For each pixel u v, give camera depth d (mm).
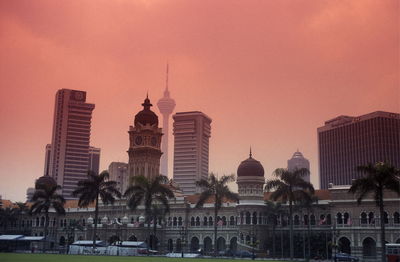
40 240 159500
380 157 172500
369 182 90375
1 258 84625
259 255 139125
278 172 114188
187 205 166375
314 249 138750
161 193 132000
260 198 153000
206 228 161500
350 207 135500
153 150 191000
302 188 120375
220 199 125875
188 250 162125
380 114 175750
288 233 146625
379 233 129500
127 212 176250
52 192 155625
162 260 86688
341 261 120000
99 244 148500
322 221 133875
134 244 144000
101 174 131750
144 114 195250
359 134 183250
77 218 191750
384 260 87562
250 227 147250
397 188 89875
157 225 167125
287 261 104688
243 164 156000
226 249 152500
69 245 155625
